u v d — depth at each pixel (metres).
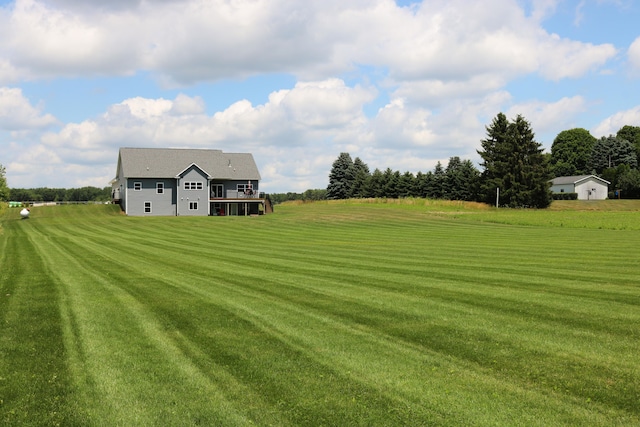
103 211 70.88
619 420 6.18
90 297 13.30
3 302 12.66
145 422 6.12
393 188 110.81
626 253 24.08
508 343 9.16
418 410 6.42
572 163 129.88
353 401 6.67
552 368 7.91
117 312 11.55
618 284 15.42
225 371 7.74
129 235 39.25
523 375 7.61
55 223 54.09
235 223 52.94
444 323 10.55
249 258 22.86
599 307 12.12
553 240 31.94
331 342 9.19
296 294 13.70
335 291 14.16
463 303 12.53
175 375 7.58
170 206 70.06
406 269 18.83
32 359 8.30
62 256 23.73
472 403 6.62
